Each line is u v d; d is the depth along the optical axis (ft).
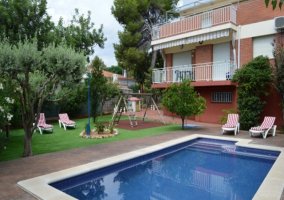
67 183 27.07
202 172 33.01
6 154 37.06
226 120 59.93
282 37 57.47
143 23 118.62
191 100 57.88
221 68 66.44
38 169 29.12
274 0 11.75
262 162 36.94
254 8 61.82
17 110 61.93
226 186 27.96
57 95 53.57
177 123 70.59
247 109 56.95
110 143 43.73
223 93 67.77
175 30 73.87
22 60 30.04
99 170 30.27
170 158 39.63
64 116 66.64
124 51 116.37
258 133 48.78
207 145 46.91
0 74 31.96
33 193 22.16
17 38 62.64
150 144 42.37
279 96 56.24
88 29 104.63
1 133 37.01
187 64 79.77
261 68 55.93
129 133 55.21
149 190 27.27
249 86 55.72
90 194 26.30
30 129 35.86
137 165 35.14
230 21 62.44
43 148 40.81
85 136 50.39
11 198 21.49
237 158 39.11
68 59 32.60
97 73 73.61
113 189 27.55
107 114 100.73
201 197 25.08
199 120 73.41
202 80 68.18
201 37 67.87
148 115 91.30
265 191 21.72
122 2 113.91
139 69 126.41
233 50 65.05
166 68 79.66
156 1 119.24
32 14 66.64
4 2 66.69
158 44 78.59
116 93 81.10
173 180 30.12
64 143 44.83
